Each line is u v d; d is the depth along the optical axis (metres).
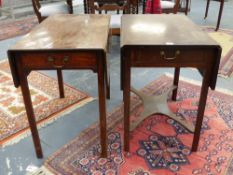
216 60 1.24
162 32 1.38
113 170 1.44
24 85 1.31
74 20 1.63
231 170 1.43
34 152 1.57
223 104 2.02
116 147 1.60
